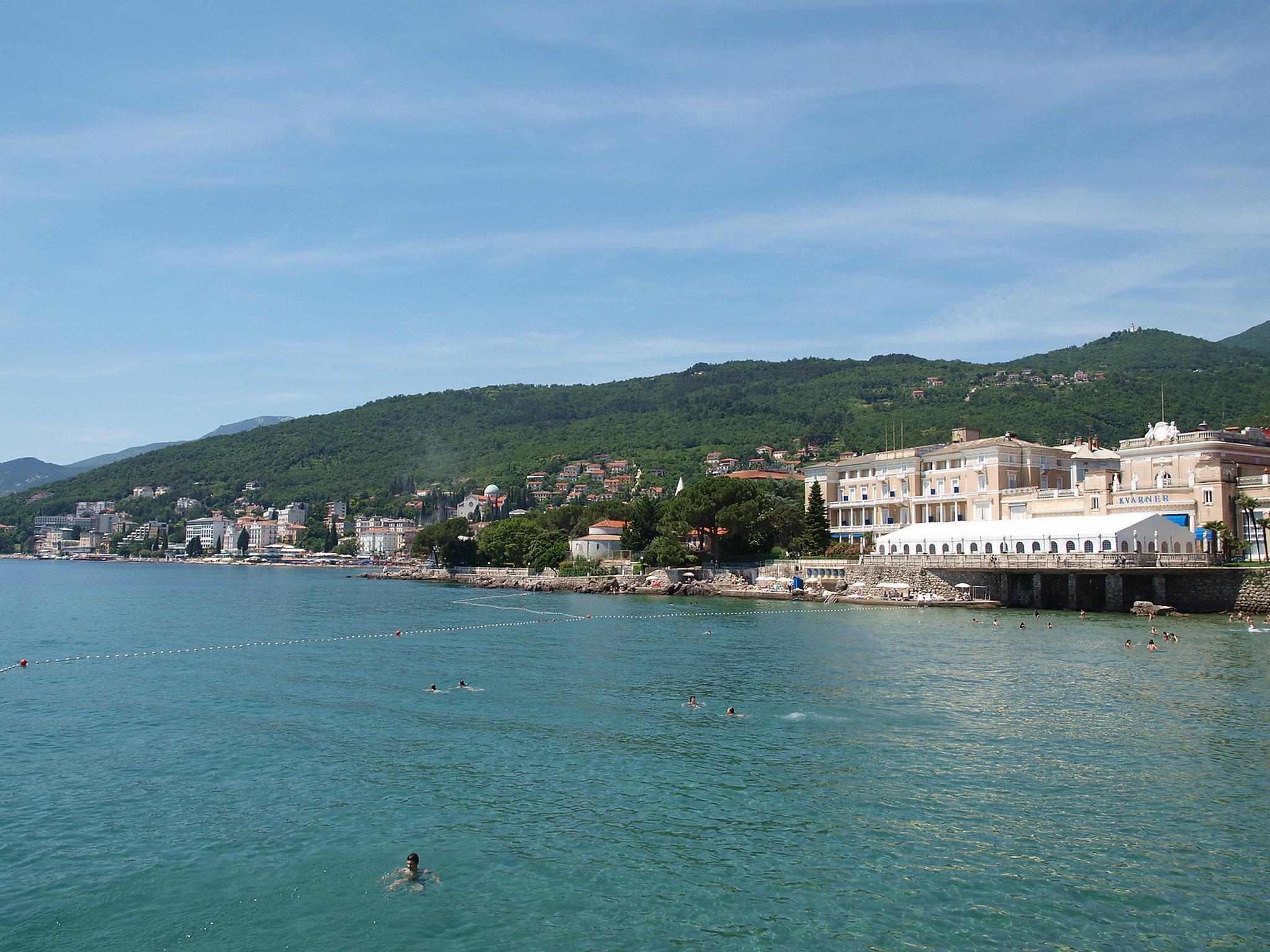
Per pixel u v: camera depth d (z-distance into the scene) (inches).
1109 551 4724.4
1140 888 1338.6
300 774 1877.5
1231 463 5123.0
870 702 2488.9
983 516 6171.3
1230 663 3026.6
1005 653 3272.6
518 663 3262.8
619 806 1681.8
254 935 1236.5
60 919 1278.3
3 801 1721.2
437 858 1460.4
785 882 1368.1
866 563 5713.6
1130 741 2068.2
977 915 1264.8
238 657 3476.9
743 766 1911.9
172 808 1685.5
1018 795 1717.5
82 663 3326.8
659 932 1232.8
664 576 6934.1
